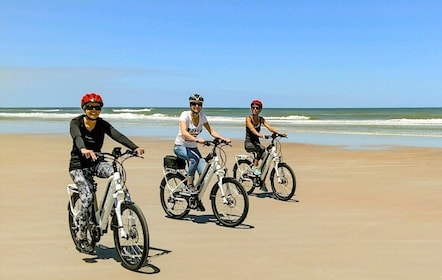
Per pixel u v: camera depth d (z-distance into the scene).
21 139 25.30
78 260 5.65
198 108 7.54
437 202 9.05
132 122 48.53
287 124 41.88
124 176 5.37
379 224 7.39
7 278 5.08
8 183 11.26
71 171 5.54
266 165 9.67
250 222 7.61
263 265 5.48
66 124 43.72
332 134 28.94
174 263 5.55
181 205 7.85
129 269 5.32
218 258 5.74
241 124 42.34
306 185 11.16
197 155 7.54
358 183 11.39
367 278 5.04
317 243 6.37
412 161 15.50
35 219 7.70
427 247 6.15
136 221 5.24
